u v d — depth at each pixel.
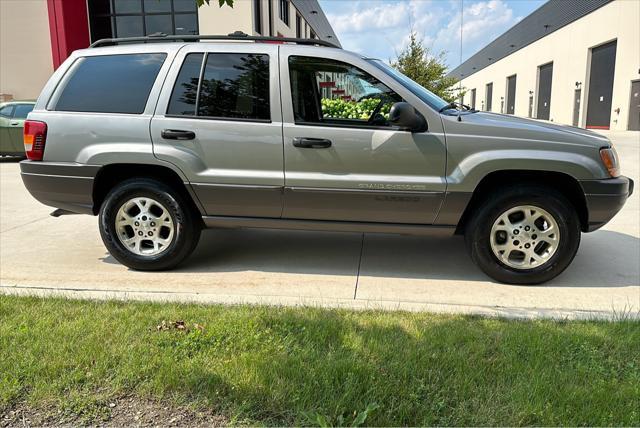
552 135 3.89
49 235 5.70
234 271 4.49
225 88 4.14
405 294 3.96
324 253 5.02
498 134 3.89
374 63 4.22
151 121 4.13
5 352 2.78
